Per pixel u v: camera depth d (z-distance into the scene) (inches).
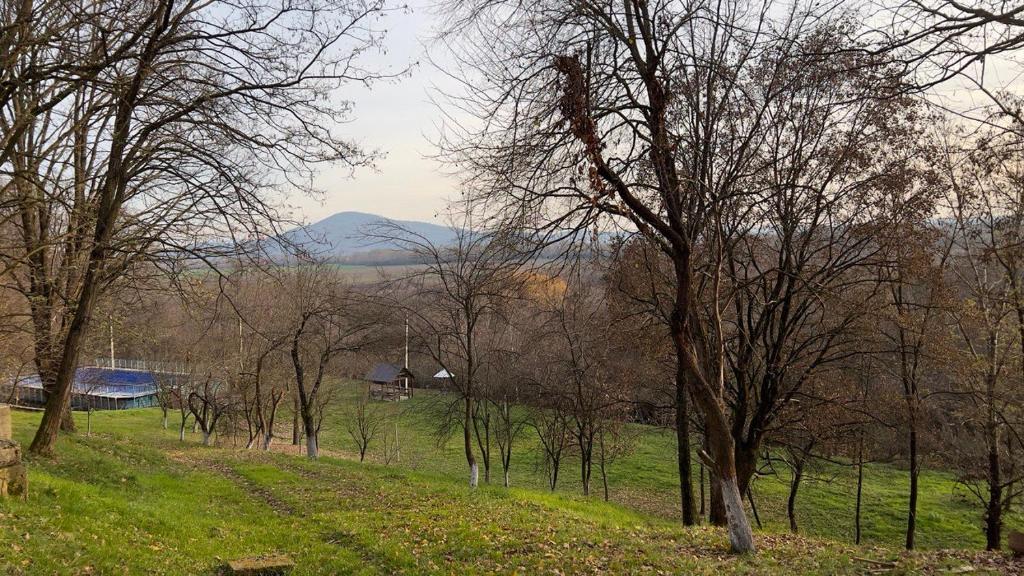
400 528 580.4
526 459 1763.0
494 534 544.7
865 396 789.2
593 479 1551.4
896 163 657.0
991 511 879.7
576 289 512.4
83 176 854.5
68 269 834.2
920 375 872.3
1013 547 473.1
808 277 690.2
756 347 727.7
